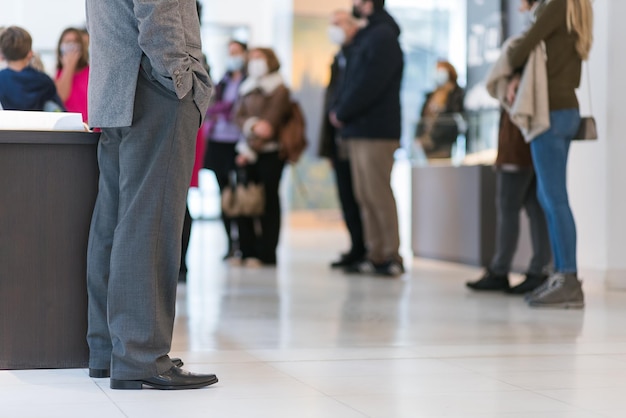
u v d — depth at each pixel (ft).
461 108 29.48
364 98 25.35
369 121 25.58
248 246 30.40
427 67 41.70
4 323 12.30
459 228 29.35
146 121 11.02
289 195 55.16
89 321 11.92
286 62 55.57
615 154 23.06
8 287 12.29
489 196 28.25
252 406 10.44
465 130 29.19
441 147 30.25
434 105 30.30
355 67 25.59
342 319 17.84
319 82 55.36
